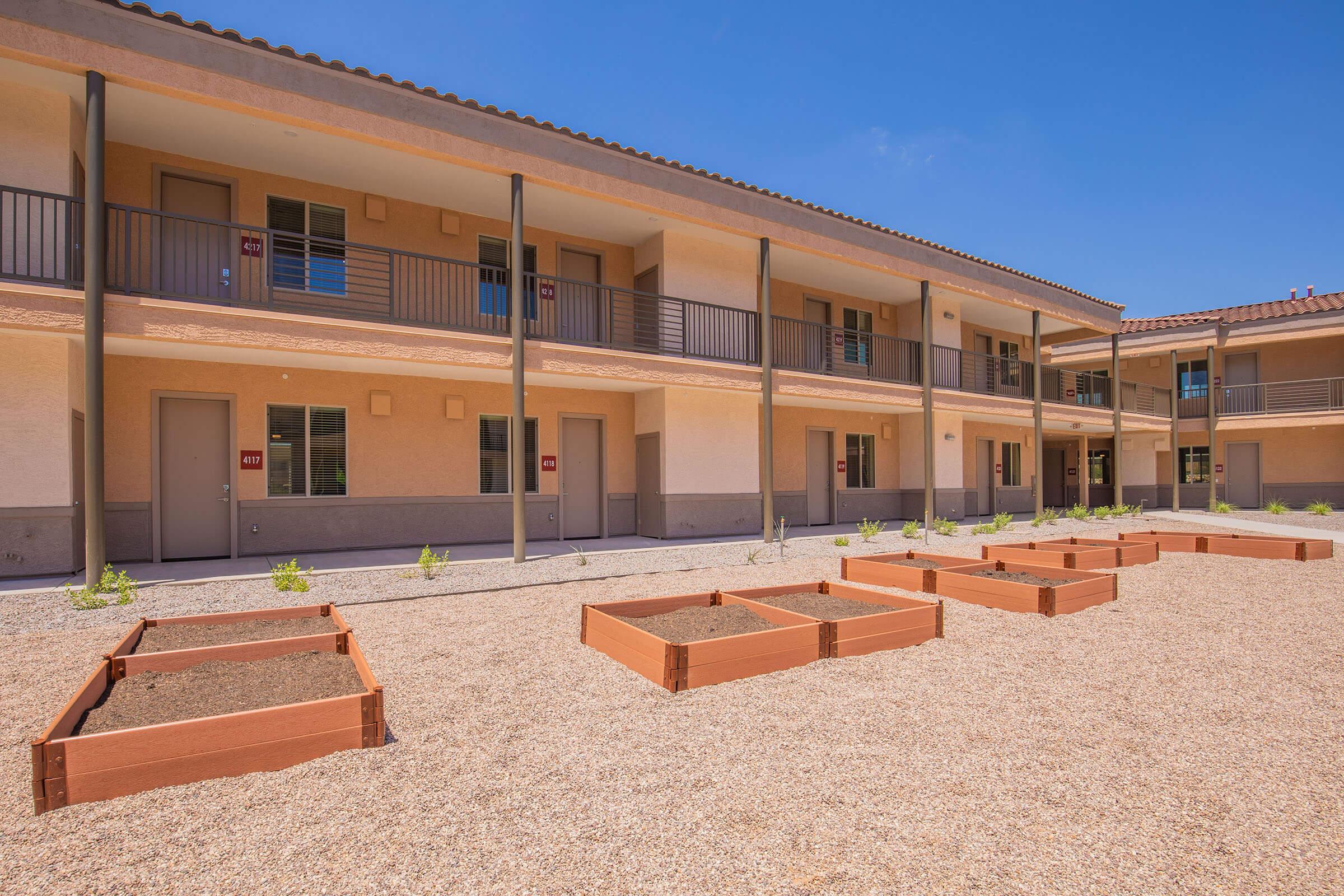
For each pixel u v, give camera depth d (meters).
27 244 7.12
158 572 8.44
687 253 13.02
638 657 4.80
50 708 4.05
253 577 8.01
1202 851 2.61
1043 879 2.40
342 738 3.44
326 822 2.76
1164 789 3.12
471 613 6.71
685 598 6.18
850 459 17.42
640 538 13.22
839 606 6.28
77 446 8.29
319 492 10.58
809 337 16.20
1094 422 20.00
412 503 11.30
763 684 4.55
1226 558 11.00
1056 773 3.28
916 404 15.41
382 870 2.43
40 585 7.38
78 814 2.81
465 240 11.78
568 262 13.02
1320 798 3.05
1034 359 18.23
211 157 9.52
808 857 2.53
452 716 3.96
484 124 9.53
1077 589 6.98
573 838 2.65
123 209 7.38
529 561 9.86
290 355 8.92
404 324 10.26
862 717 3.99
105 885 2.35
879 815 2.86
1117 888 2.35
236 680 3.97
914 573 8.01
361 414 10.92
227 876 2.40
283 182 10.19
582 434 13.32
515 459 9.73
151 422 9.37
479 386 12.00
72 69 7.04
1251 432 23.42
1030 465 22.64
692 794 3.03
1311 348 22.34
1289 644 5.68
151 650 4.54
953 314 18.05
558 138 10.23
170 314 7.67
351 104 8.51
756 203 12.69
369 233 10.87
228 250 9.73
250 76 7.87
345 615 6.58
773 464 15.20
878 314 17.84
